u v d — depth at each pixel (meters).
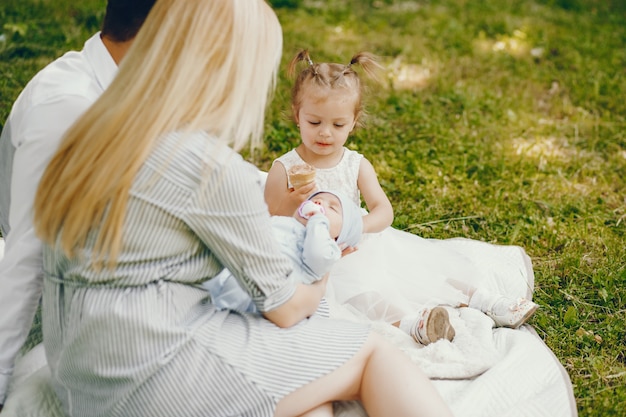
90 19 5.95
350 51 5.98
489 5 7.61
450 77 5.63
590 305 3.06
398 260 2.93
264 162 4.25
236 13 1.89
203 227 1.85
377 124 4.77
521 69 5.86
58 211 1.83
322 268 2.17
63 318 1.96
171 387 1.85
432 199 3.90
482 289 2.90
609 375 2.65
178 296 1.90
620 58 6.25
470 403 2.28
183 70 1.83
